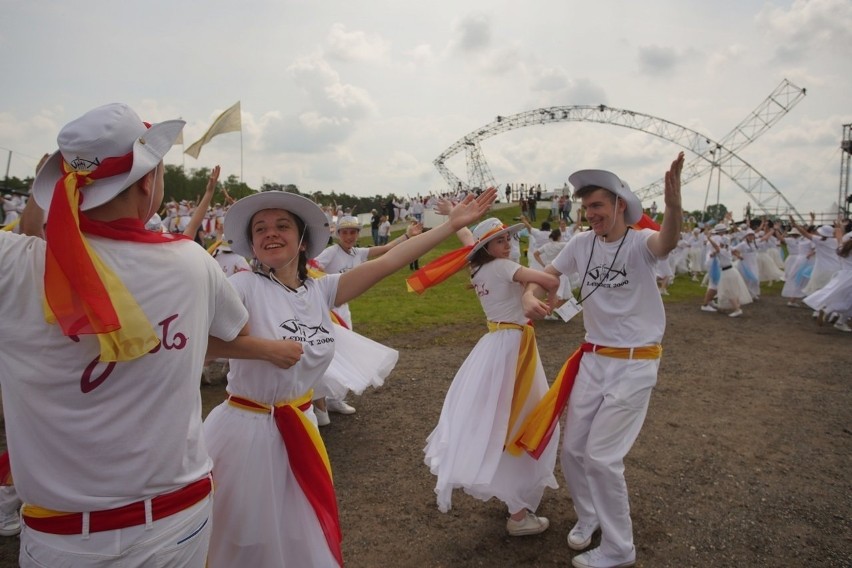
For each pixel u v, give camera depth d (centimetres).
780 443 503
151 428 154
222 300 183
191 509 166
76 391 146
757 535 359
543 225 1331
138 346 147
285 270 245
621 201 329
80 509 149
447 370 723
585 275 343
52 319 141
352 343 509
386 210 3294
